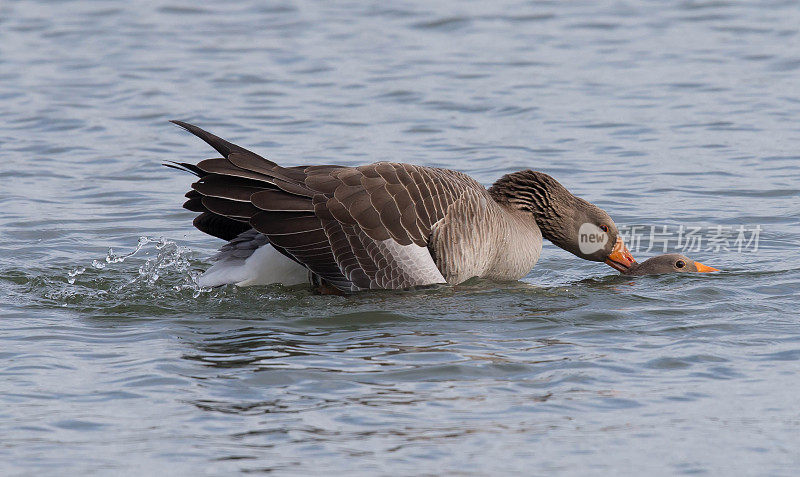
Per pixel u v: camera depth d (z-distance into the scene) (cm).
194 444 912
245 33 3338
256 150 2191
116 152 2220
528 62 2938
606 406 991
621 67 2866
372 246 1352
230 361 1103
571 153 2172
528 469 873
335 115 2472
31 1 3794
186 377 1056
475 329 1215
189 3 3766
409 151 2186
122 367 1086
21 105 2570
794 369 1073
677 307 1309
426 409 980
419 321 1248
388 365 1088
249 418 962
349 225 1346
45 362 1099
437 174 1416
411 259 1364
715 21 3366
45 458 888
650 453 899
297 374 1062
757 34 3184
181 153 2214
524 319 1258
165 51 3116
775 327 1211
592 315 1274
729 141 2236
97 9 3669
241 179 1346
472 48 3109
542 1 3709
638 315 1273
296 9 3659
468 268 1416
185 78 2822
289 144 2238
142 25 3447
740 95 2583
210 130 2358
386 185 1368
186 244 1673
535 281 1506
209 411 977
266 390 1023
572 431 939
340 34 3303
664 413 975
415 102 2577
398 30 3344
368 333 1199
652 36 3206
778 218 1778
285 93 2675
